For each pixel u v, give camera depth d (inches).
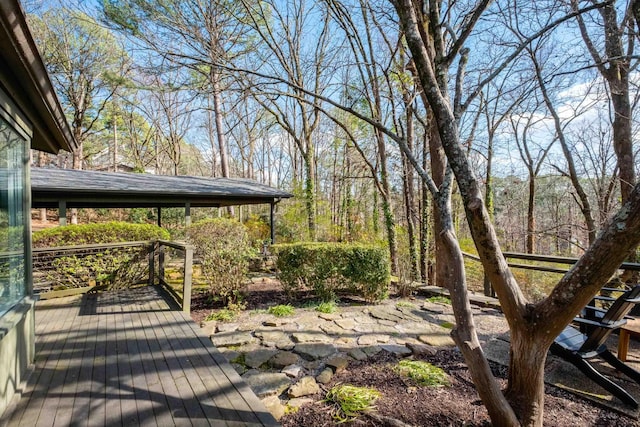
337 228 549.3
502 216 606.2
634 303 99.2
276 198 421.4
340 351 134.6
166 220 681.0
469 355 76.8
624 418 90.3
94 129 781.3
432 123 244.2
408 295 231.5
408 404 96.4
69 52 609.0
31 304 103.0
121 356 112.4
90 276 212.8
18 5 65.9
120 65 599.5
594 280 64.8
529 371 76.9
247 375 113.7
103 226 237.1
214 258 206.4
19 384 91.3
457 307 79.3
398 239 374.0
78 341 126.3
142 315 161.8
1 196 90.4
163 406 81.6
